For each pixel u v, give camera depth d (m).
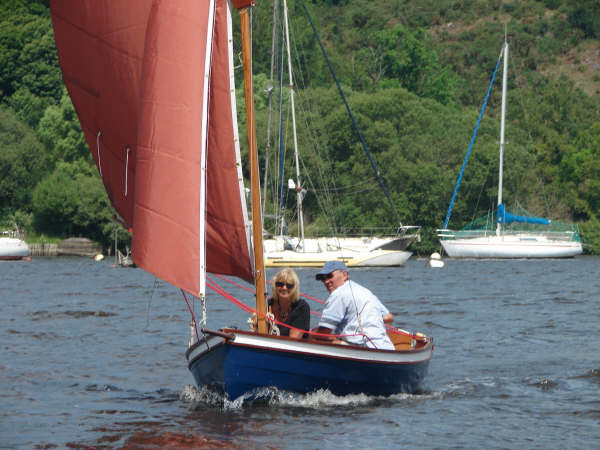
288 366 20.59
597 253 174.25
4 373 27.64
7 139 180.62
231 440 18.20
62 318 45.78
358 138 166.38
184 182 19.84
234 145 20.69
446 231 140.50
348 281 22.38
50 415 21.16
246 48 21.28
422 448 17.53
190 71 20.22
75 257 160.62
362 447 17.64
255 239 21.33
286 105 158.50
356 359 21.19
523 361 29.88
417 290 68.75
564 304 54.34
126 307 52.84
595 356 30.97
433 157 168.00
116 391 24.50
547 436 18.58
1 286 75.44
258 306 21.28
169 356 31.61
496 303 54.97
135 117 22.69
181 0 20.41
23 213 175.75
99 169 23.94
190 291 19.56
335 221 157.38
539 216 175.50
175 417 20.62
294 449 17.44
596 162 190.62
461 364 29.28
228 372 20.22
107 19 22.83
